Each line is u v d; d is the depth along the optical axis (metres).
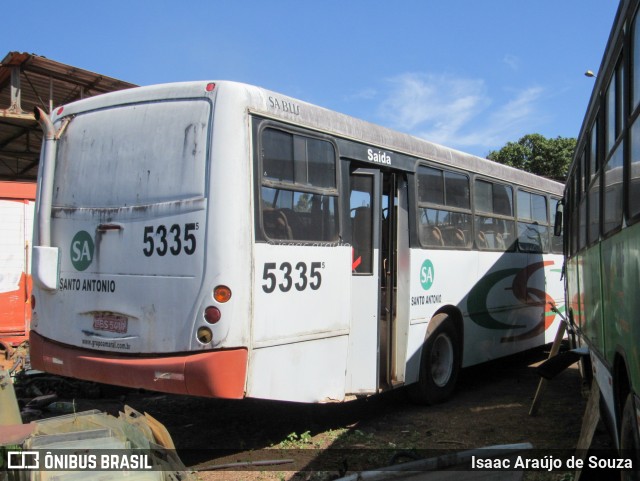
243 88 4.96
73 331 5.41
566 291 9.29
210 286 4.68
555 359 6.32
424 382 7.13
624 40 3.67
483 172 8.70
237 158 4.80
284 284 5.11
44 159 5.77
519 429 6.34
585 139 5.99
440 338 7.56
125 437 3.78
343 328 5.74
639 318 3.07
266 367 4.92
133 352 4.98
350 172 6.15
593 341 5.27
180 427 6.21
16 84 13.48
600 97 4.77
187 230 4.82
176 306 4.80
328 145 5.73
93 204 5.41
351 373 5.95
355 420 6.61
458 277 7.89
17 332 9.55
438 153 7.61
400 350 6.77
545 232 10.80
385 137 6.59
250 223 4.82
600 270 4.74
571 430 6.29
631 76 3.53
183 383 4.65
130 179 5.22
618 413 3.92
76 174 5.60
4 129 15.07
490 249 8.76
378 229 6.36
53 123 5.91
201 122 4.93
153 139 5.16
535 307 10.20
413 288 6.91
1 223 9.53
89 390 7.19
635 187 3.28
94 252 5.33
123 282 5.11
